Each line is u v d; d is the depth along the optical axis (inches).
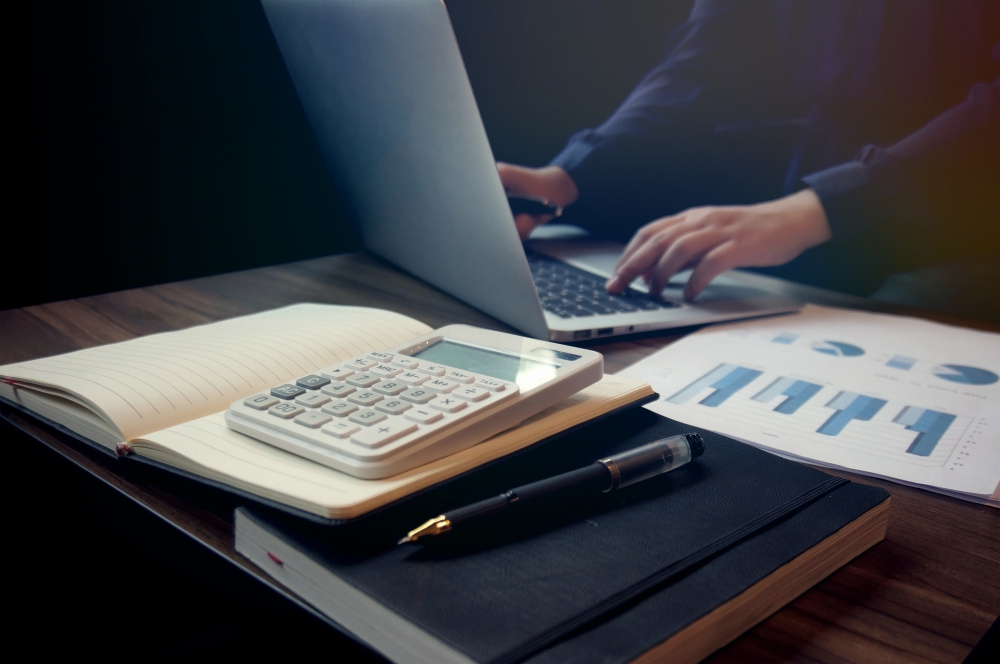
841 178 35.6
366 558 12.7
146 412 17.3
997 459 18.1
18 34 40.8
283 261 52.9
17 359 24.4
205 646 38.1
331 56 27.0
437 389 16.0
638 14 45.3
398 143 26.4
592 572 12.3
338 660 12.4
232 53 47.9
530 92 49.9
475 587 11.9
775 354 25.2
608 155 45.8
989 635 12.4
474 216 24.7
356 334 21.9
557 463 16.3
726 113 42.4
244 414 15.7
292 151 51.6
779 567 12.6
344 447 13.9
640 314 28.1
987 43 32.9
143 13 44.3
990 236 33.5
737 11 40.6
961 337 26.9
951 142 33.8
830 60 38.2
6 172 41.8
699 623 11.3
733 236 31.9
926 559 14.6
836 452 18.5
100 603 36.8
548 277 32.6
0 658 34.9
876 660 11.6
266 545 13.6
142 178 46.3
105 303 30.8
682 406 21.2
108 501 16.7
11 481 21.5
